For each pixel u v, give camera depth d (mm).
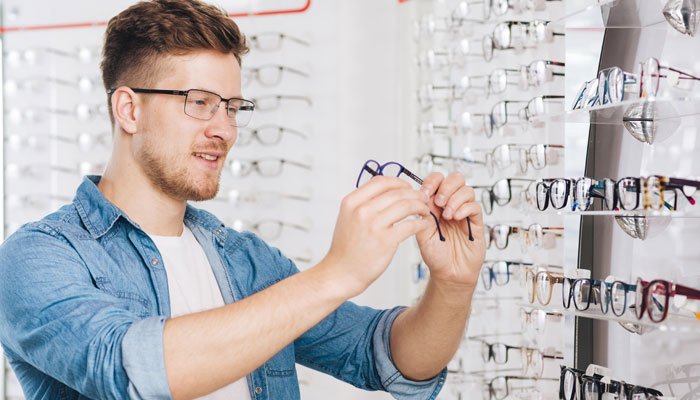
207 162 1556
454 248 1476
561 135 1948
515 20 2299
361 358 1682
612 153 1781
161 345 1150
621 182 1479
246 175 3717
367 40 3580
